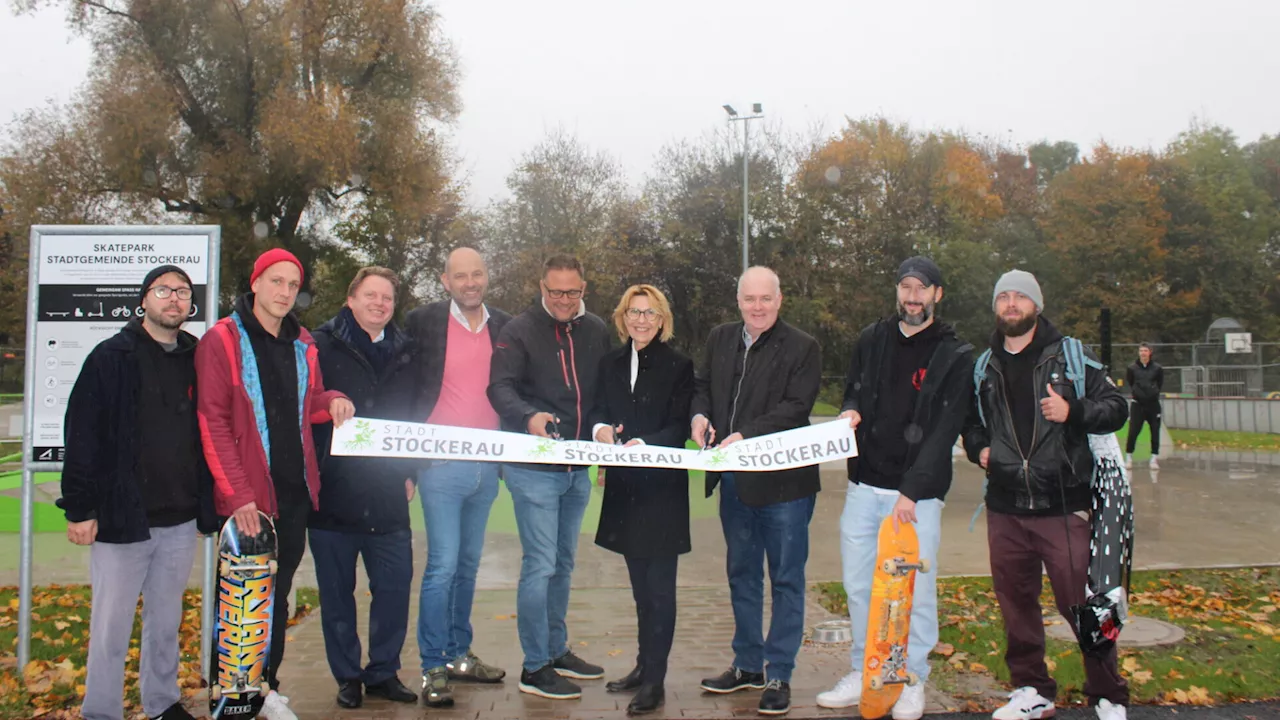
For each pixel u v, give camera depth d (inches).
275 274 166.9
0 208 1179.3
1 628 239.9
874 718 173.3
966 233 1622.8
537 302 199.9
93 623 158.7
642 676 186.7
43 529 389.1
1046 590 284.8
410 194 1198.3
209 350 163.6
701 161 1540.4
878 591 172.4
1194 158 2105.1
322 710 179.5
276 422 167.9
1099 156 1919.3
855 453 181.3
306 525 174.6
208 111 1147.3
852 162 1568.7
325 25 1157.7
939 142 1743.4
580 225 1542.8
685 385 193.8
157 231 196.1
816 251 1505.9
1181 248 1894.7
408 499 204.7
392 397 193.3
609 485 185.8
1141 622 242.1
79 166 1089.4
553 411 193.5
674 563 183.8
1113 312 1775.3
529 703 184.5
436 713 177.8
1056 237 1849.2
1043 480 171.0
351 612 187.2
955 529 394.6
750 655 190.9
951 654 218.4
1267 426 953.5
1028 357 175.2
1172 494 500.1
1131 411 632.4
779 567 183.2
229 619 157.1
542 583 188.9
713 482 195.0
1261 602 266.4
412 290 1547.7
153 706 166.4
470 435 179.5
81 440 152.1
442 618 187.3
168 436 161.8
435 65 1237.7
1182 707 181.0
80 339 195.2
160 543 163.0
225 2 1093.8
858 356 192.2
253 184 1123.3
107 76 1090.1
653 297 188.5
